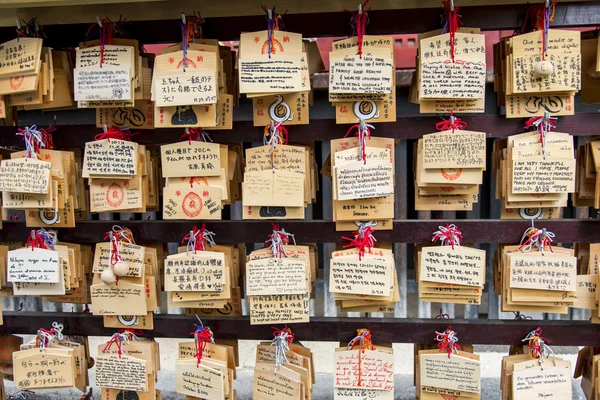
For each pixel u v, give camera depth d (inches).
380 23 48.0
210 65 46.3
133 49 47.5
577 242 48.9
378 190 47.0
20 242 55.0
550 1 45.1
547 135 46.3
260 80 45.7
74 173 51.3
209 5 49.7
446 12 46.1
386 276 47.8
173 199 49.1
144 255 51.3
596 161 46.3
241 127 50.7
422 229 49.9
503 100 48.7
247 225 51.3
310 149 53.2
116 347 53.0
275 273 49.2
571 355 78.0
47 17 50.9
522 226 49.1
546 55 44.3
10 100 48.9
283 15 47.8
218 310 56.0
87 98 47.1
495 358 75.4
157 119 47.8
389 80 45.5
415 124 49.1
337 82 46.0
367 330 51.8
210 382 50.3
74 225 51.3
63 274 50.9
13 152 53.7
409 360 77.4
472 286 48.4
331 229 50.8
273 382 51.4
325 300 84.9
